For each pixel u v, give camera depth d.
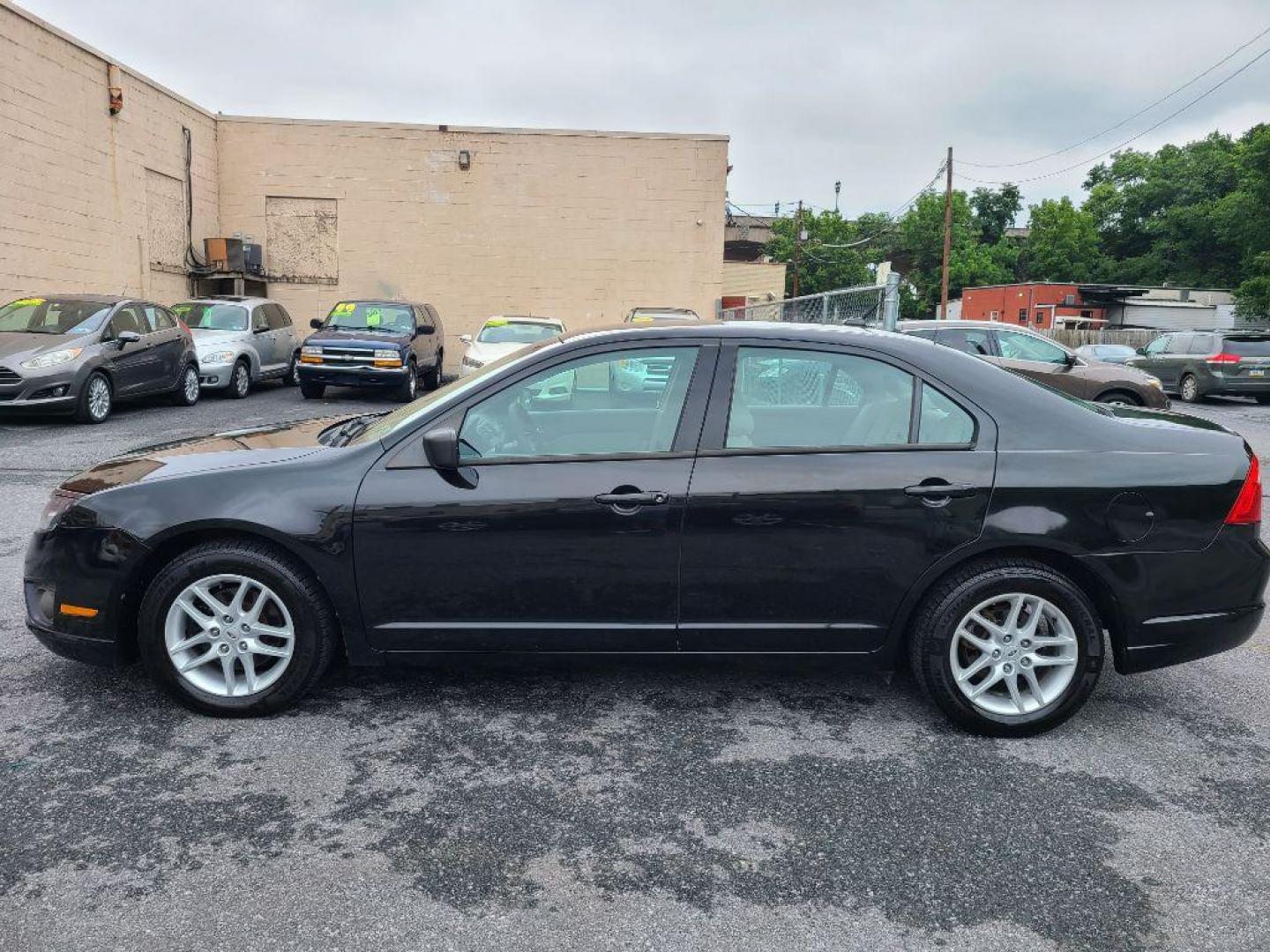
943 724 3.67
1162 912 2.50
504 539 3.43
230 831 2.82
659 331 3.62
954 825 2.92
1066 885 2.61
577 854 2.73
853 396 3.54
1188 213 63.94
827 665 3.58
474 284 21.72
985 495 3.39
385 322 16.28
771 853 2.75
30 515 6.94
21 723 3.53
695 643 3.52
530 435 3.60
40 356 11.15
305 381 15.18
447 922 2.41
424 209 21.44
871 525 3.41
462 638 3.52
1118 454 3.46
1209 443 3.55
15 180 14.39
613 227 21.75
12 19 14.18
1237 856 2.77
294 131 20.95
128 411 13.39
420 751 3.36
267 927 2.37
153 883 2.55
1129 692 4.04
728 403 3.52
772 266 39.22
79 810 2.92
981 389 3.54
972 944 2.36
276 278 21.34
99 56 16.33
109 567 3.47
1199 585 3.46
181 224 19.47
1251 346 18.92
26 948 2.28
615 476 3.43
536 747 3.41
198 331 15.73
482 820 2.91
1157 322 46.62
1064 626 3.47
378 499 3.43
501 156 21.39
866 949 2.33
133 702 3.73
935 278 76.25
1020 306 49.94
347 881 2.58
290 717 3.62
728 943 2.34
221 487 3.48
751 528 3.41
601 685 4.00
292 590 3.49
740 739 3.51
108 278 16.88
